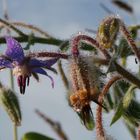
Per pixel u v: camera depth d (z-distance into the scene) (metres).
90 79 0.29
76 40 0.30
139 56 0.32
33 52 0.31
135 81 0.31
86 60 0.29
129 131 0.33
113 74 0.31
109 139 0.30
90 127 0.31
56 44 0.37
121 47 0.33
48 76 0.31
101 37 0.32
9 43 0.31
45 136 0.34
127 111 0.33
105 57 0.31
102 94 0.30
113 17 0.32
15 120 0.34
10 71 0.35
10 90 0.34
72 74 0.29
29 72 0.31
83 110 0.29
